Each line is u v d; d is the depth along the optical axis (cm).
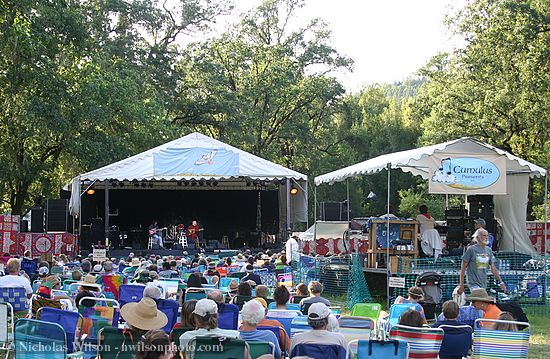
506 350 752
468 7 3500
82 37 2900
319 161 5044
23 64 2678
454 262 1549
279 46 4703
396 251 1605
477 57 3484
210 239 3138
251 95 4528
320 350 643
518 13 3147
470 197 1923
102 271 1410
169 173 2555
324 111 5044
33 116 2798
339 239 2266
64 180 3603
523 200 1900
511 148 3666
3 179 3066
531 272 1570
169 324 830
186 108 4300
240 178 2622
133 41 4025
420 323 740
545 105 3228
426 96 4106
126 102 3303
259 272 1486
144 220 3097
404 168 1889
